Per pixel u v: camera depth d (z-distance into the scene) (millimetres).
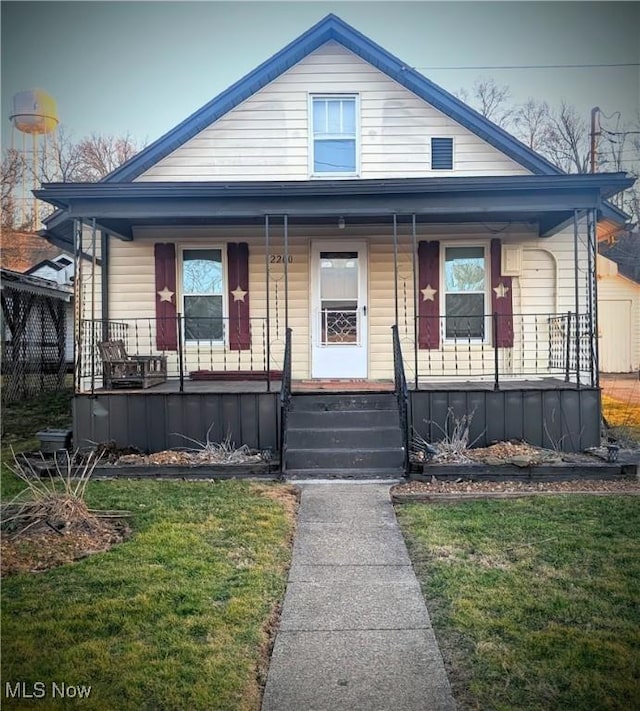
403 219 9133
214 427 7434
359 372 9453
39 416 10625
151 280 9516
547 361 9469
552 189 7410
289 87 9625
